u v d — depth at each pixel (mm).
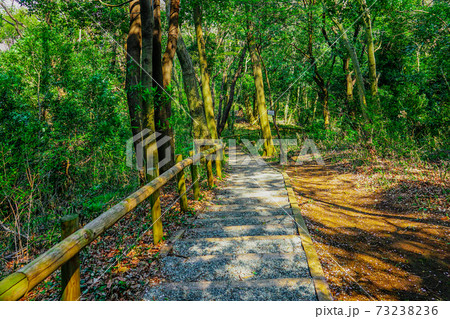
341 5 10328
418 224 4160
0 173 3969
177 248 3621
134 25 6336
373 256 3443
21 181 4445
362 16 9656
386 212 4805
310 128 15438
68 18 9477
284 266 3154
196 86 8859
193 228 4301
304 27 12836
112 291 2730
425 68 11469
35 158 5016
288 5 11711
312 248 3521
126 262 3270
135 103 6230
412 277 2998
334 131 13273
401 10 10648
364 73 15672
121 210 2650
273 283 2826
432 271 3078
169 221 4570
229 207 5289
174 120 7465
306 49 16188
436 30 9984
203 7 10195
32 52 6027
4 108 5379
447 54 9656
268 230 4129
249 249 3590
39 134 5281
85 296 2652
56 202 5027
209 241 3734
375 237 3943
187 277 3010
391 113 9625
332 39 12992
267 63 16719
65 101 6297
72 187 5469
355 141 10180
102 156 6035
